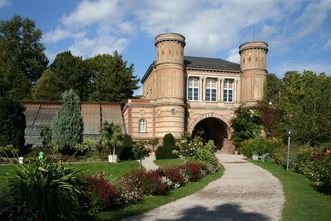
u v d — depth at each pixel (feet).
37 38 238.89
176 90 159.33
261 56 173.47
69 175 32.63
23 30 235.81
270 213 37.99
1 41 222.89
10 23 231.71
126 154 116.37
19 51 225.76
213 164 82.53
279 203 43.16
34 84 235.20
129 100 164.14
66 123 117.91
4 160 98.89
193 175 64.44
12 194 30.42
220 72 175.94
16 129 112.88
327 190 52.13
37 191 30.04
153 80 178.91
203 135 174.91
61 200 30.48
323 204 41.78
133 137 161.68
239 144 154.81
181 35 161.58
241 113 160.45
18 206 29.73
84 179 36.06
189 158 84.17
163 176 55.52
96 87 217.36
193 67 171.32
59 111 119.65
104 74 214.69
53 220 30.45
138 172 50.88
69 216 30.91
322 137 95.04
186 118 168.55
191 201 45.60
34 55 237.25
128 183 47.55
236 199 46.52
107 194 39.01
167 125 156.97
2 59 216.13
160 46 161.58
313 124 94.22
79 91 209.56
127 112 166.61
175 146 128.67
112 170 83.35
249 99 171.94
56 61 215.92
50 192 30.27
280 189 53.88
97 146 116.26
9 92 174.81
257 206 41.73
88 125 164.76
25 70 232.32
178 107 158.81
